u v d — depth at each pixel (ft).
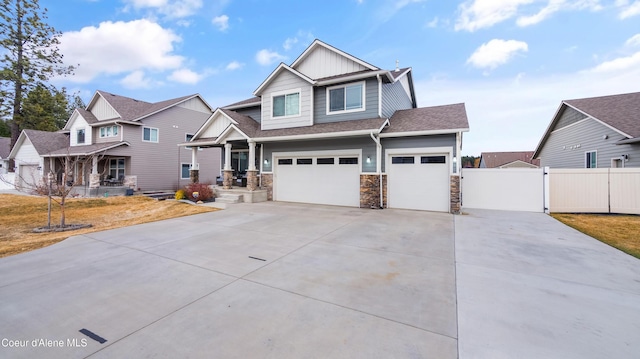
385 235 22.56
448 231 24.06
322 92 43.06
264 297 11.64
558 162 60.54
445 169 34.76
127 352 8.12
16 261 16.62
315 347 8.28
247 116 53.36
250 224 27.12
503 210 36.86
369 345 8.37
